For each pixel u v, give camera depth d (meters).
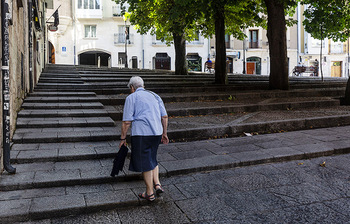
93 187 4.18
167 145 6.08
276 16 12.72
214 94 11.13
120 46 36.00
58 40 33.94
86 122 6.82
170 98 10.21
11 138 5.65
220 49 14.55
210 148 5.86
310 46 39.50
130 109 3.71
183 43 18.88
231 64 38.84
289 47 39.62
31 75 9.55
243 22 17.62
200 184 4.40
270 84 13.11
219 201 3.89
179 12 11.58
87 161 4.99
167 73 19.89
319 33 15.41
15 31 6.72
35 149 5.27
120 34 35.94
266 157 5.29
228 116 8.51
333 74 40.47
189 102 10.23
